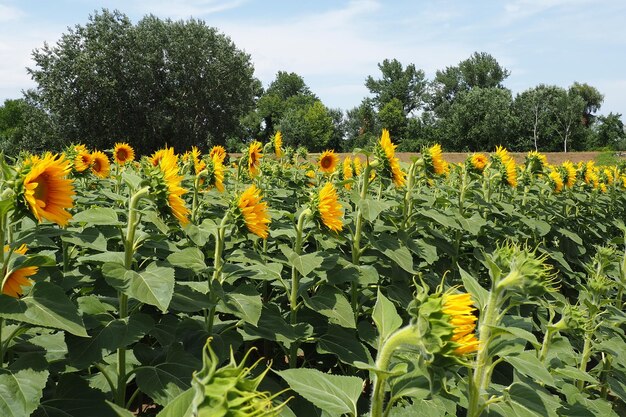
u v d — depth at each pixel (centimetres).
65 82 4362
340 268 399
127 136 4553
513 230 654
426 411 265
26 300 229
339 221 368
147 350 311
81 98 4412
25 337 299
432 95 9600
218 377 111
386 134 436
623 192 1189
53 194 236
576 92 9156
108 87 4328
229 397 108
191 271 400
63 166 239
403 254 415
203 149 4922
